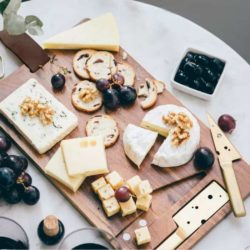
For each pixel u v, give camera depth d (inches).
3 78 37.2
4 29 38.2
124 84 37.0
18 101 35.5
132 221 32.5
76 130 35.5
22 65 37.6
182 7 54.2
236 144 36.0
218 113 37.0
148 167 34.4
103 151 33.9
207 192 33.6
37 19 37.1
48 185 34.0
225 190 33.8
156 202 33.4
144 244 31.8
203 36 39.9
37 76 37.3
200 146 35.3
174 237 32.0
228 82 38.1
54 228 31.0
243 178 34.2
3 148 34.2
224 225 33.0
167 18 40.5
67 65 37.9
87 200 33.0
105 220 32.4
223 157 34.7
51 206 33.2
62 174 33.3
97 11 40.6
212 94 36.8
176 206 32.9
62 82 36.5
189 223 32.4
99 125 35.4
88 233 29.7
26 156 34.9
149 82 37.1
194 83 37.1
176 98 37.0
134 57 39.1
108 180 33.1
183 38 39.8
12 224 30.1
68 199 33.3
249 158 35.6
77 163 33.3
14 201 32.5
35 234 32.2
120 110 36.3
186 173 34.2
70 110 36.2
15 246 30.1
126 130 34.8
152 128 35.5
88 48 38.4
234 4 53.4
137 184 32.8
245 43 53.6
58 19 40.2
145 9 40.8
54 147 34.8
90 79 37.4
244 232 32.9
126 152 34.6
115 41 38.4
